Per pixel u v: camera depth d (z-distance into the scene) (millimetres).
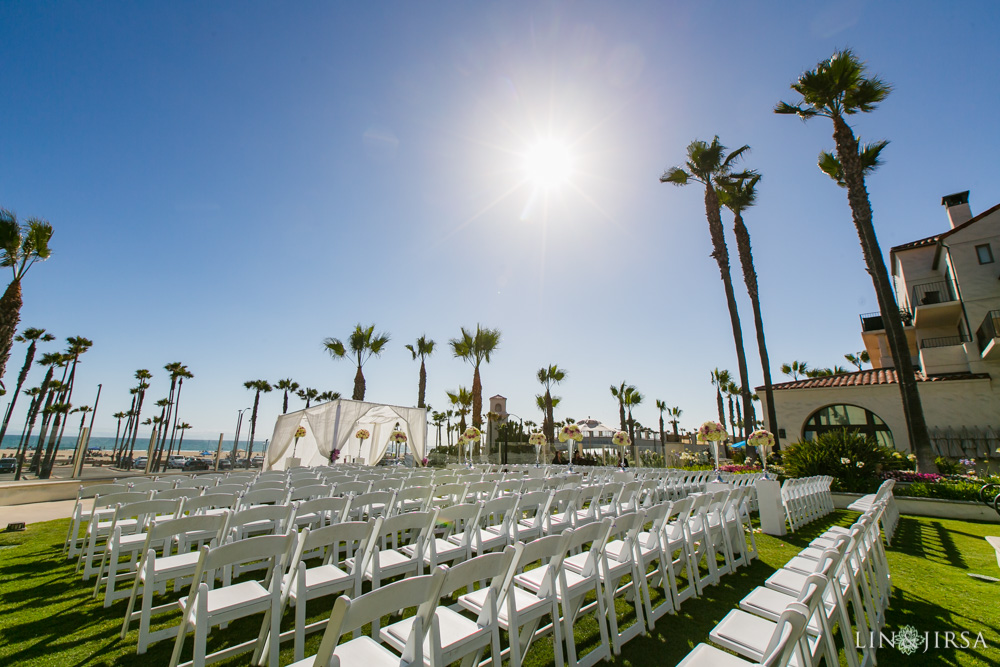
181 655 3158
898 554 6094
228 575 3758
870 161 15312
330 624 1864
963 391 15750
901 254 20422
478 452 25703
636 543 3854
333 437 15102
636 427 37469
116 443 53781
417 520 3908
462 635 2510
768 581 3383
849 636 2789
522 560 2746
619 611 4109
